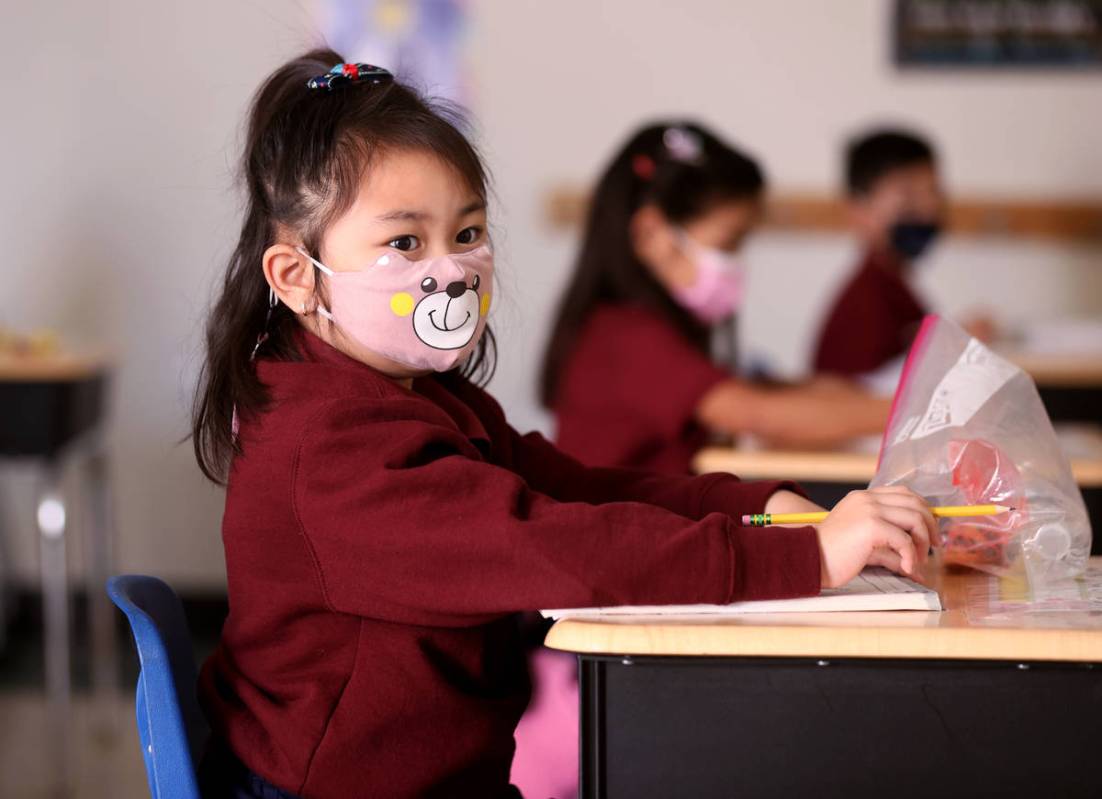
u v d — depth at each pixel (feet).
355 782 6.58
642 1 21.24
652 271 13.35
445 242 6.79
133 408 21.18
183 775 6.53
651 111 21.42
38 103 20.93
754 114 21.45
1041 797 5.85
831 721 5.90
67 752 15.42
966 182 21.58
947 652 5.73
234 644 6.95
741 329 21.85
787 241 21.65
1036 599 6.45
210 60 20.76
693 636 5.79
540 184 21.40
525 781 10.76
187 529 21.33
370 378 6.72
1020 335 19.20
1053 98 21.38
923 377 7.27
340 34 20.92
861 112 21.50
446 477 6.23
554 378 13.58
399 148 6.70
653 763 5.95
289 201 6.86
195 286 20.93
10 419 15.75
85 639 20.26
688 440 13.46
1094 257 21.50
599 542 6.01
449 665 6.68
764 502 7.45
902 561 6.18
